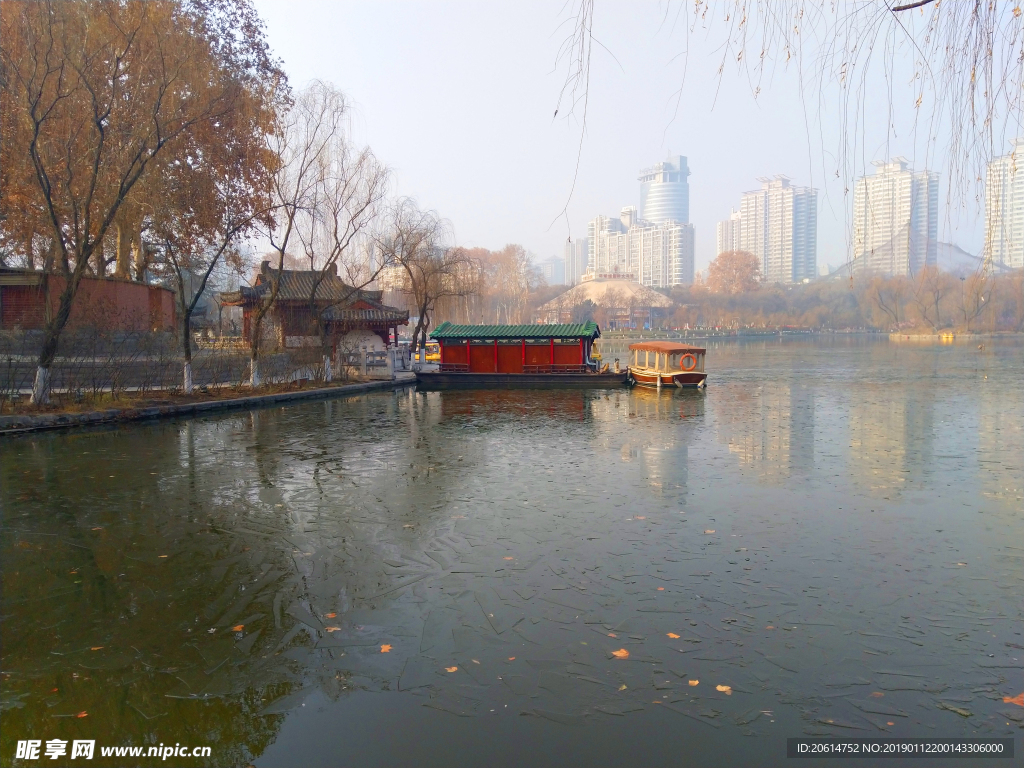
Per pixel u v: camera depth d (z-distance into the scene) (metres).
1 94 19.50
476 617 7.22
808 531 10.18
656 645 6.61
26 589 7.93
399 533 10.05
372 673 6.10
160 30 21.47
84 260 19.52
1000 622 7.12
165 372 24.81
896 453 16.66
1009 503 11.79
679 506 11.59
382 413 24.62
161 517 10.75
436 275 44.06
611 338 114.81
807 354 69.06
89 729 5.32
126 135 21.12
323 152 29.89
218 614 7.29
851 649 6.54
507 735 5.21
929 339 87.38
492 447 17.42
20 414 18.44
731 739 5.16
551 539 9.79
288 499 11.91
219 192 26.83
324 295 37.47
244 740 5.18
